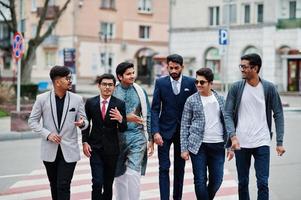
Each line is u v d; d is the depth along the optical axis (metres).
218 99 7.00
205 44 44.72
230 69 43.19
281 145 6.71
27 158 12.66
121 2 57.72
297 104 29.58
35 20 57.44
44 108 6.46
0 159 12.54
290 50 39.59
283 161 12.21
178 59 7.38
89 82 55.31
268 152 6.76
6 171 11.00
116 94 7.11
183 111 7.09
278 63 40.66
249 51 42.31
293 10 39.88
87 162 11.91
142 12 59.25
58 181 6.46
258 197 6.73
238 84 6.79
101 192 6.69
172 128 7.43
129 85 7.18
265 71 41.25
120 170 7.01
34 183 9.80
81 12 54.81
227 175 10.45
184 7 46.03
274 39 40.56
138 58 59.19
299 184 9.77
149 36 60.06
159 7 60.56
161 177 7.46
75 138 6.54
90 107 6.71
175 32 46.75
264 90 6.72
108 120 6.66
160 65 45.00
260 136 6.71
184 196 8.65
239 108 6.78
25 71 29.11
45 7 29.67
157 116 7.41
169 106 7.42
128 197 7.13
